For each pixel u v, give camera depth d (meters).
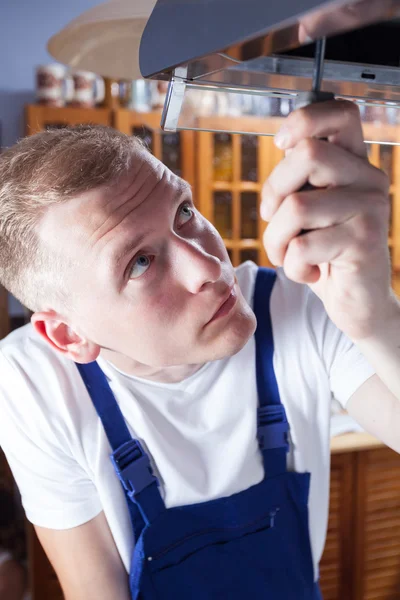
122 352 0.64
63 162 0.58
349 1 0.25
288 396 0.79
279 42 0.30
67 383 0.77
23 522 2.03
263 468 0.80
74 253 0.57
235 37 0.31
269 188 0.37
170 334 0.59
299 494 0.81
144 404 0.76
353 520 1.86
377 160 2.44
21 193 0.60
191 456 0.77
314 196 0.35
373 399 0.74
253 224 2.51
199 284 0.55
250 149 2.47
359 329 0.46
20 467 0.78
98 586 0.76
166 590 0.76
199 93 0.43
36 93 2.27
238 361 0.78
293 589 0.80
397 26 0.41
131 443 0.76
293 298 0.81
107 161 0.56
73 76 2.26
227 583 0.78
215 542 0.78
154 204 0.56
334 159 0.34
